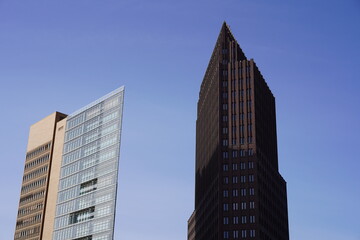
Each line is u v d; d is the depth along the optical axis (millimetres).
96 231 180875
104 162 191750
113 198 180375
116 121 194875
